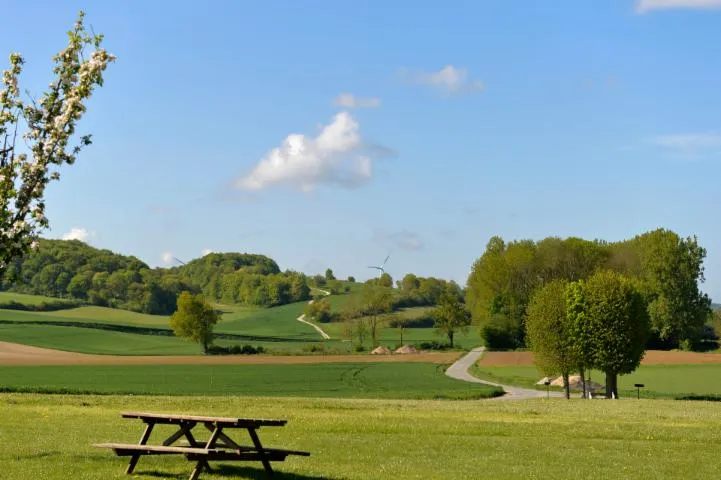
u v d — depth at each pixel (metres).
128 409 41.72
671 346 158.38
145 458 23.59
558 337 84.62
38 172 19.39
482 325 168.88
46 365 123.75
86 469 21.80
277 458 20.45
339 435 31.22
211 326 158.88
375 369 126.69
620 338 81.75
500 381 111.94
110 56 20.00
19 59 20.02
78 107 19.56
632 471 24.09
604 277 84.19
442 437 31.16
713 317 160.50
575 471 23.78
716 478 23.25
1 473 20.94
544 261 171.25
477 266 185.12
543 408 49.09
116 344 172.38
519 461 25.55
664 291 153.50
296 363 135.62
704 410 48.81
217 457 19.84
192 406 43.91
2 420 34.00
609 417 41.19
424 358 151.62
